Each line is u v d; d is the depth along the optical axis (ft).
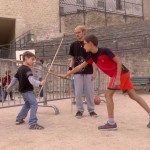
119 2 119.85
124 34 80.84
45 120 23.86
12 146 15.58
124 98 43.55
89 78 24.97
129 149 14.46
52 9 106.42
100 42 73.87
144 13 124.26
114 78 19.12
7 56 82.58
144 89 55.67
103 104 34.88
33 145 15.66
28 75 20.92
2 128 20.88
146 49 60.90
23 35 97.40
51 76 37.09
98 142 15.99
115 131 18.88
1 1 98.73
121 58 63.21
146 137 17.01
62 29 106.73
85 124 21.67
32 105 20.90
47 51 78.59
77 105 25.13
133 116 24.81
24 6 102.12
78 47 24.79
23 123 22.63
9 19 100.07
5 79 36.32
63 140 16.63
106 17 110.32
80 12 106.73
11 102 35.29
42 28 104.37
